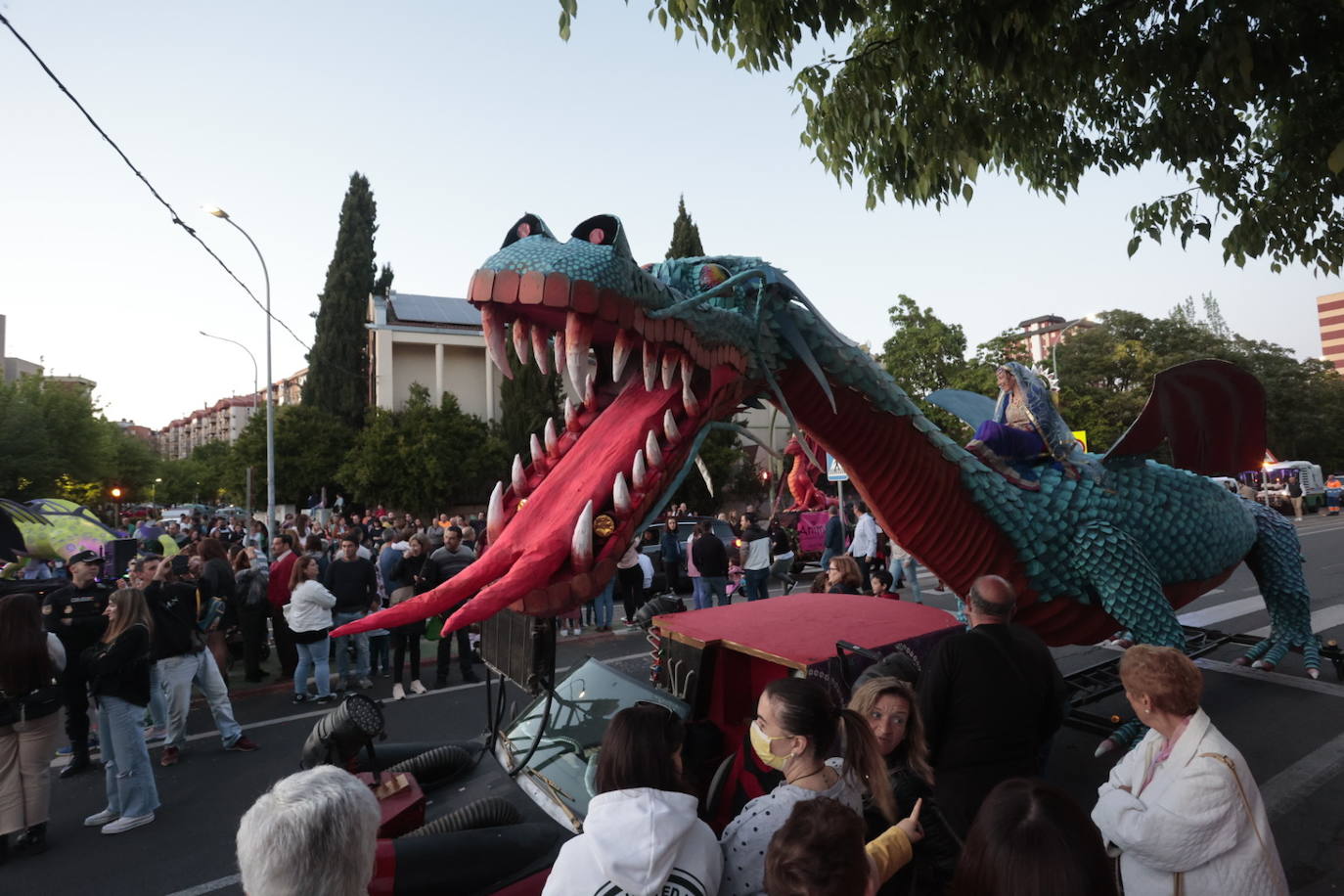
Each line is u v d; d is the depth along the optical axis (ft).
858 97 16.69
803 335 11.72
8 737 13.80
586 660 11.07
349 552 24.81
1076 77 15.67
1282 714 18.07
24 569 39.09
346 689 24.85
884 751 8.19
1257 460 17.08
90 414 121.80
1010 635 8.94
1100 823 7.16
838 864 4.78
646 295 8.49
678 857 5.67
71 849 14.25
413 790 9.34
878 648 10.60
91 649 15.19
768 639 10.84
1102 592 13.66
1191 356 108.47
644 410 9.57
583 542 7.81
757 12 13.80
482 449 107.24
